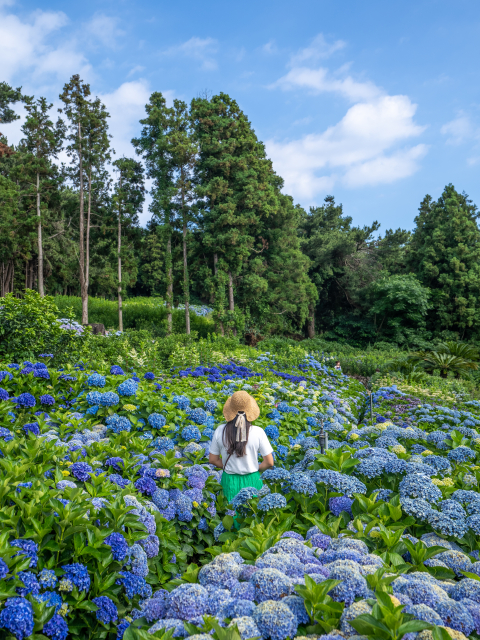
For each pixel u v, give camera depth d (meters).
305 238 41.69
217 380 8.40
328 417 6.29
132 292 49.22
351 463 3.09
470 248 35.72
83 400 4.60
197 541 3.11
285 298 30.45
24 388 4.75
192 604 1.77
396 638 1.45
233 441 3.41
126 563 2.27
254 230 29.77
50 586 1.89
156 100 26.84
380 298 36.00
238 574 1.97
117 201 26.58
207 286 26.12
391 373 16.78
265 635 1.56
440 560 2.15
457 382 16.03
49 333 8.14
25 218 26.92
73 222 35.06
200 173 27.95
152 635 1.62
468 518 2.39
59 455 3.04
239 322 25.91
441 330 34.84
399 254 40.19
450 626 1.62
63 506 2.15
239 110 28.58
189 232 26.70
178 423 4.57
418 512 2.44
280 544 2.12
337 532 2.48
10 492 2.28
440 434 4.05
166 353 11.79
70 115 26.48
